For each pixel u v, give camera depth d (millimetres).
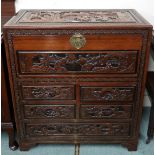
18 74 1407
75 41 1308
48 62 1373
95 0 1720
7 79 1485
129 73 1405
